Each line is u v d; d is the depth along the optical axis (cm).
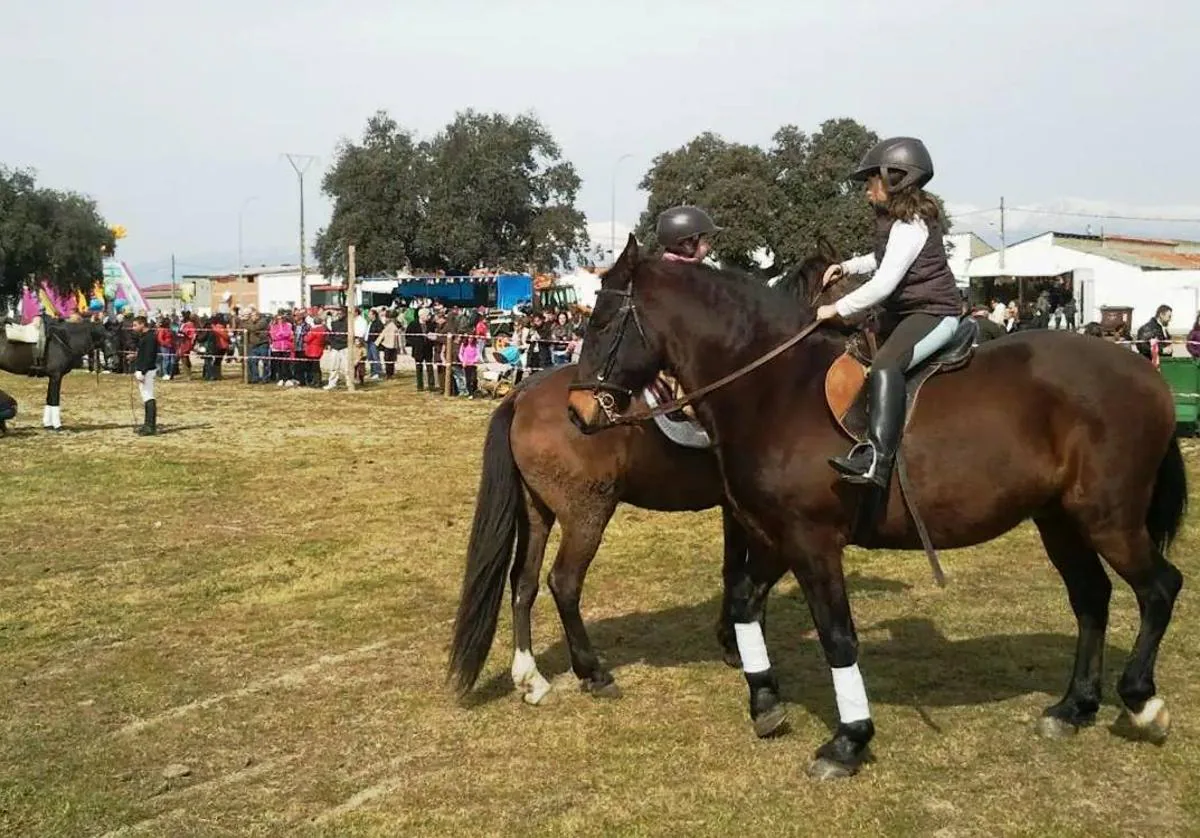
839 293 549
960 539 464
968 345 469
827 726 521
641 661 627
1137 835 408
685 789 457
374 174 5188
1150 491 461
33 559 896
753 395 469
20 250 5031
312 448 1515
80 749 518
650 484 566
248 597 776
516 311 2945
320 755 505
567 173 5519
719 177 4212
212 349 2734
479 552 550
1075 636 645
